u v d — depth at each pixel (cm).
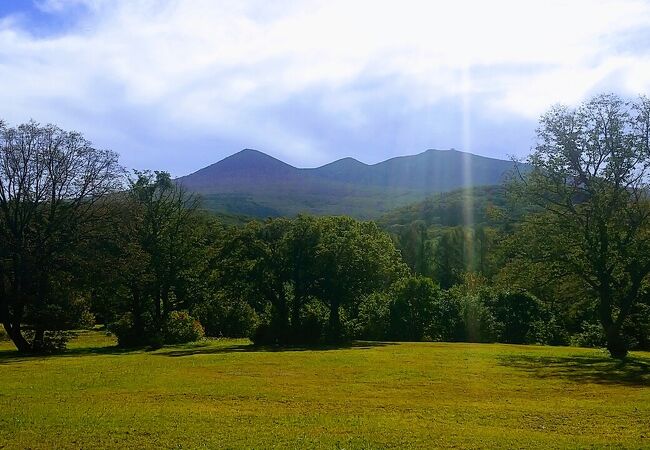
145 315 5356
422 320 5525
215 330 6419
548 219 3653
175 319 5484
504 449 1248
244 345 4772
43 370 2773
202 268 5441
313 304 5506
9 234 4328
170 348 4628
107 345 5262
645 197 3466
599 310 3800
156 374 2544
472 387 2188
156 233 5366
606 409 1734
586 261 3547
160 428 1409
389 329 5528
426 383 2273
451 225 13662
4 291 4362
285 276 5050
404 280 5631
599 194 3444
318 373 2562
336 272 5031
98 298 5181
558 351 3909
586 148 3566
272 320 5056
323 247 4962
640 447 1267
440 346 4406
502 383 2306
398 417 1586
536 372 2684
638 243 3353
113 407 1697
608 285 3497
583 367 2902
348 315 5694
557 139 3656
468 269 7906
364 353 3634
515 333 5475
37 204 4444
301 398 1888
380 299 5691
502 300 5584
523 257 3741
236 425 1453
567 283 3722
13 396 1922
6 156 4338
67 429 1395
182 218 5541
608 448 1256
